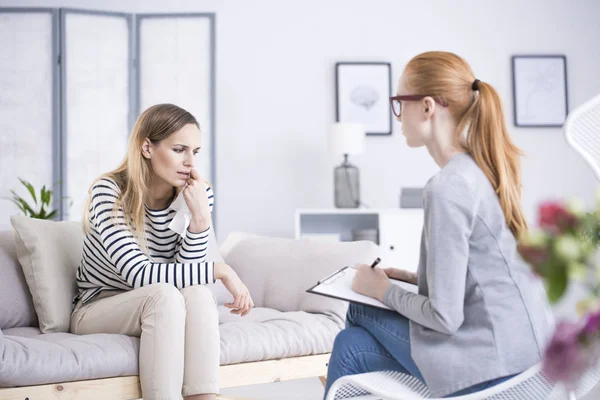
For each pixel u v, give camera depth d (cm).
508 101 491
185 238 211
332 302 240
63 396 176
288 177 477
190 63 458
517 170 146
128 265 195
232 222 472
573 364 68
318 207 478
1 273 221
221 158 473
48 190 426
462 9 490
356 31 484
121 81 452
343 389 157
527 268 140
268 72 478
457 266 133
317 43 481
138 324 189
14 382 171
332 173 480
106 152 448
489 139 144
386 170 482
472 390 136
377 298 150
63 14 441
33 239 216
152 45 458
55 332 211
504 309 136
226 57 475
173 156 204
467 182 138
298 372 216
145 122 206
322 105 480
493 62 491
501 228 139
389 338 147
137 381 185
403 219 431
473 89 149
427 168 485
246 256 284
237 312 198
